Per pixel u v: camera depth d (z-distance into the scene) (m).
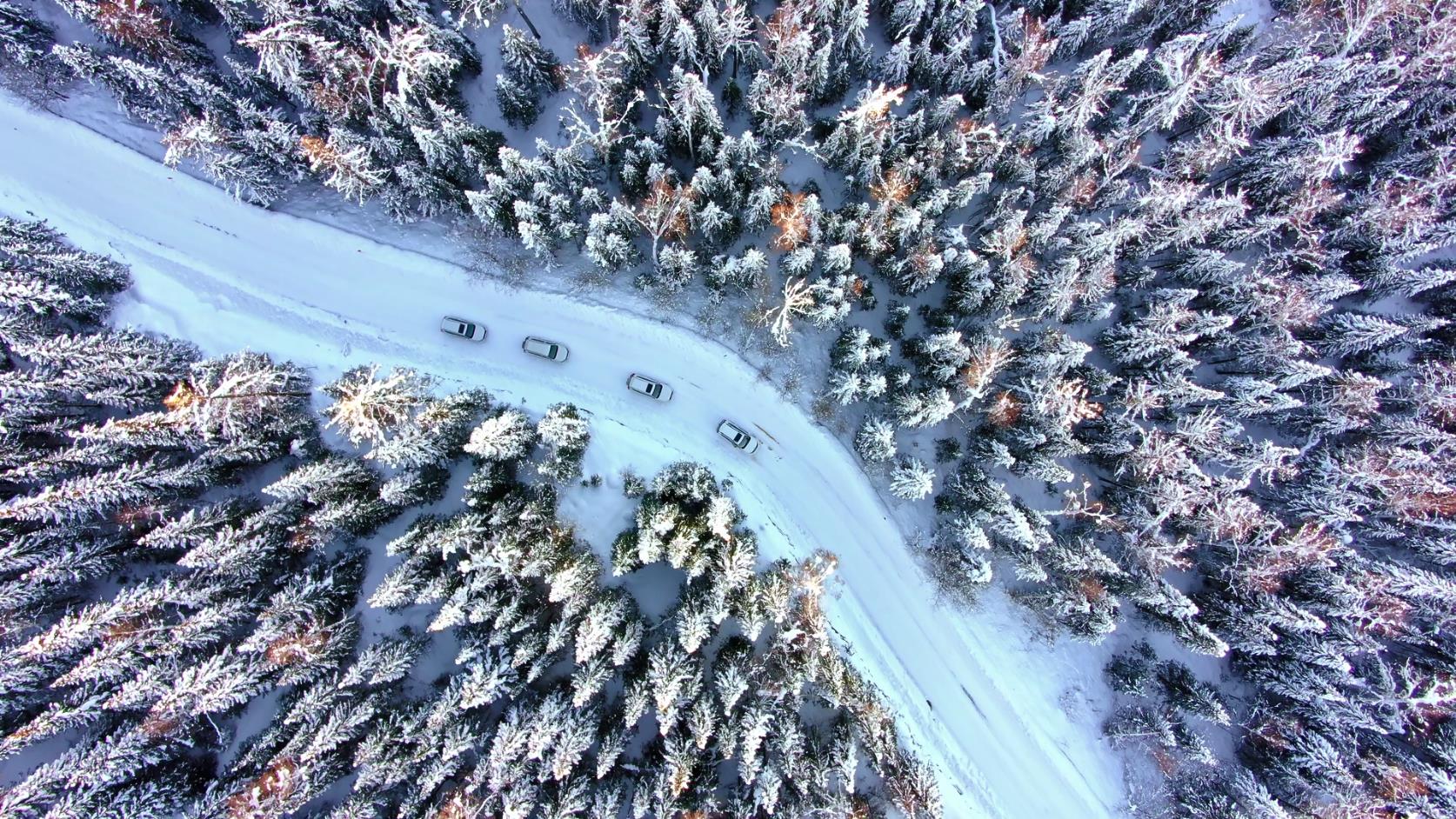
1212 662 39.75
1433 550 35.44
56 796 32.97
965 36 36.62
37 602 33.84
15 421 33.06
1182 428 36.09
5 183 40.16
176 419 31.19
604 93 34.34
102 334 35.84
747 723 32.88
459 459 38.47
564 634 32.47
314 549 36.62
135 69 32.62
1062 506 39.75
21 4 38.72
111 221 40.31
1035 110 37.25
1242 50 38.84
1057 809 39.91
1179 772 38.94
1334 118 38.09
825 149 37.88
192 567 32.84
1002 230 34.75
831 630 40.19
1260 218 36.34
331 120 35.81
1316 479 37.16
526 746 32.66
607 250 36.00
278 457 37.50
